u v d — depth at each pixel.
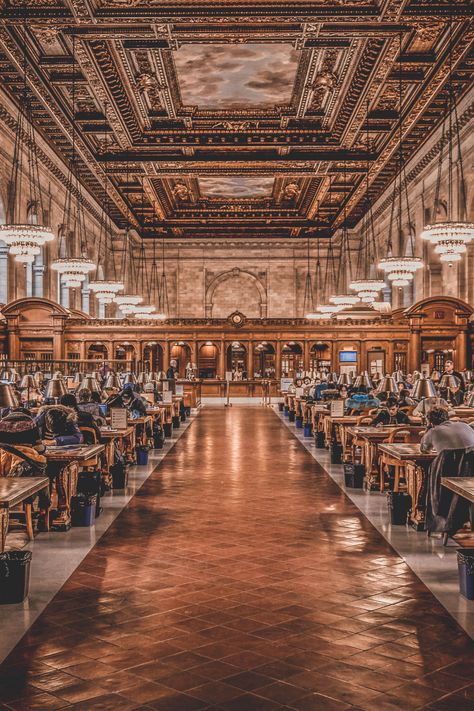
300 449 16.08
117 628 5.13
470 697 4.08
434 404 7.73
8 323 27.39
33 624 5.21
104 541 7.68
